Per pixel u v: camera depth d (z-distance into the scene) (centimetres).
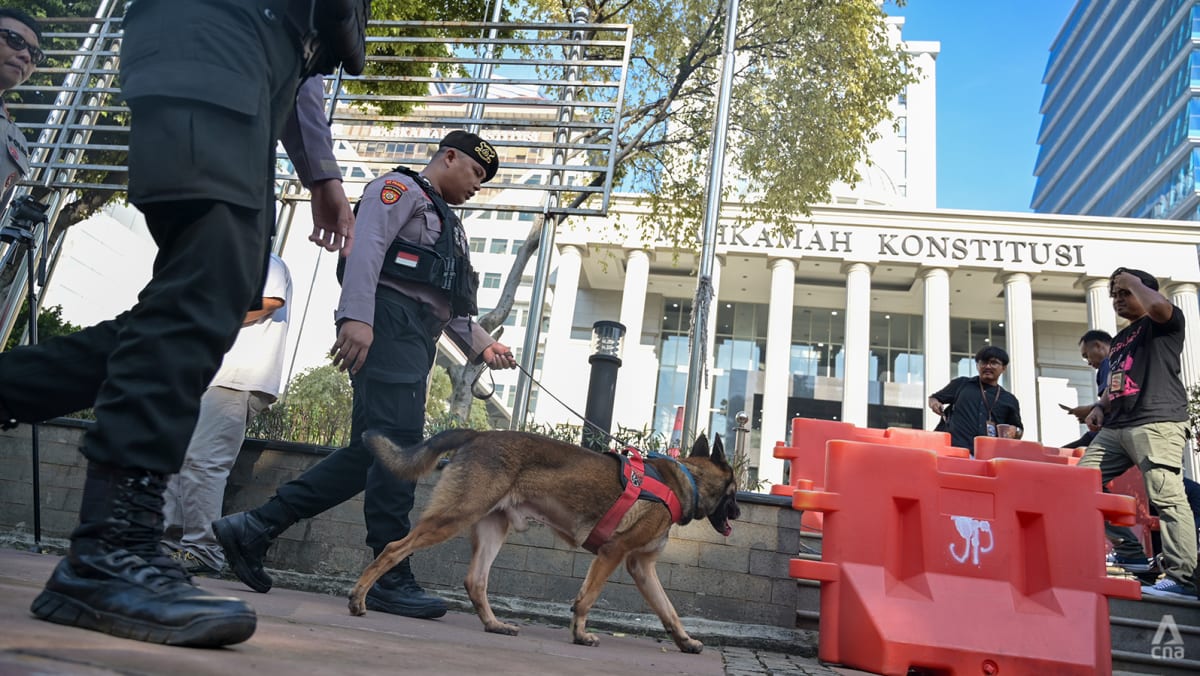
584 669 210
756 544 428
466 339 392
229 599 135
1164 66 6506
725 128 731
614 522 333
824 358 4200
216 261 144
